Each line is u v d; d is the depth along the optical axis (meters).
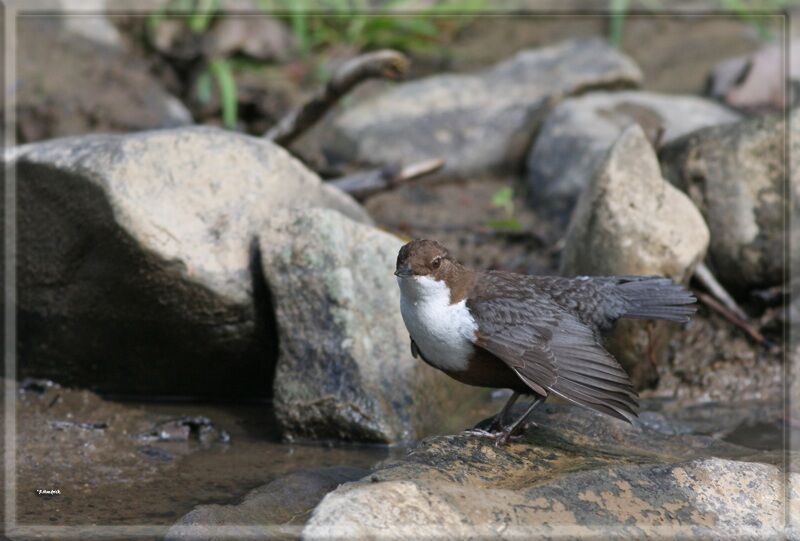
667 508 7.05
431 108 15.65
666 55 17.86
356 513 6.36
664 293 8.52
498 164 15.29
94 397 10.43
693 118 14.71
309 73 17.23
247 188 10.38
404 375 9.78
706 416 10.27
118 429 9.69
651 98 15.34
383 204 14.41
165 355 10.45
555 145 14.47
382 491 6.61
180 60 16.66
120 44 16.09
